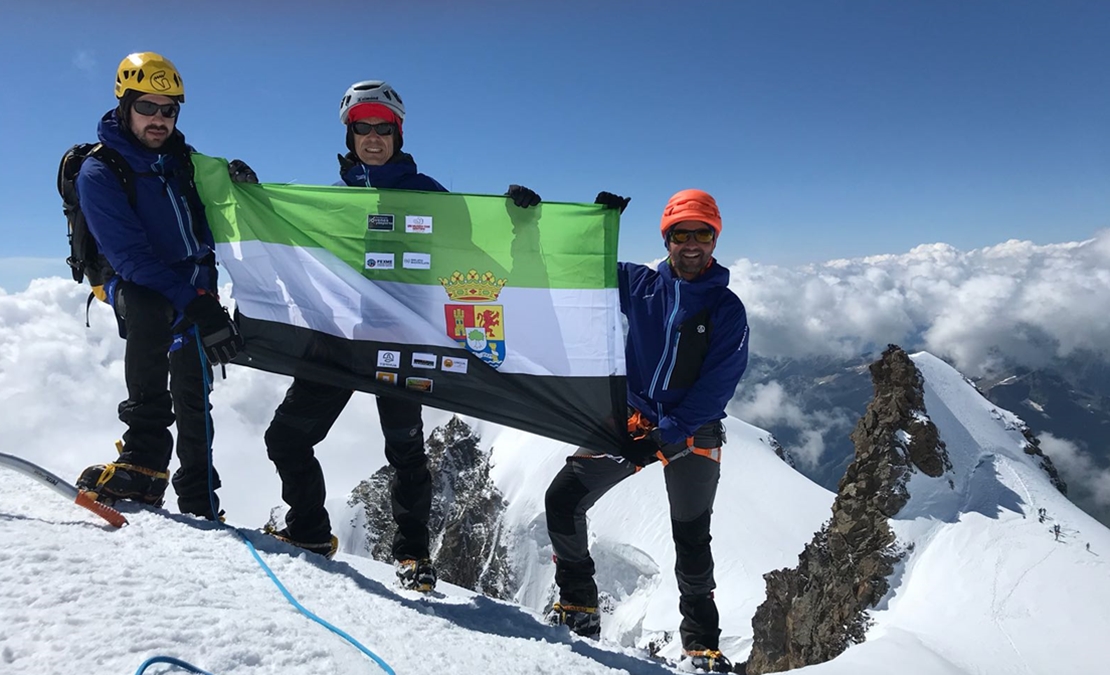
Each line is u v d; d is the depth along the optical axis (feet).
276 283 17.88
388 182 18.44
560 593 18.44
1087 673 143.64
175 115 16.67
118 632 9.37
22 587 10.19
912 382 234.99
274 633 10.59
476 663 12.10
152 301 16.55
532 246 18.30
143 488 16.74
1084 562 182.60
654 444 17.61
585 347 18.26
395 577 18.43
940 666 51.13
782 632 211.00
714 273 17.97
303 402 17.66
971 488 217.36
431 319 18.26
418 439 18.04
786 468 406.21
